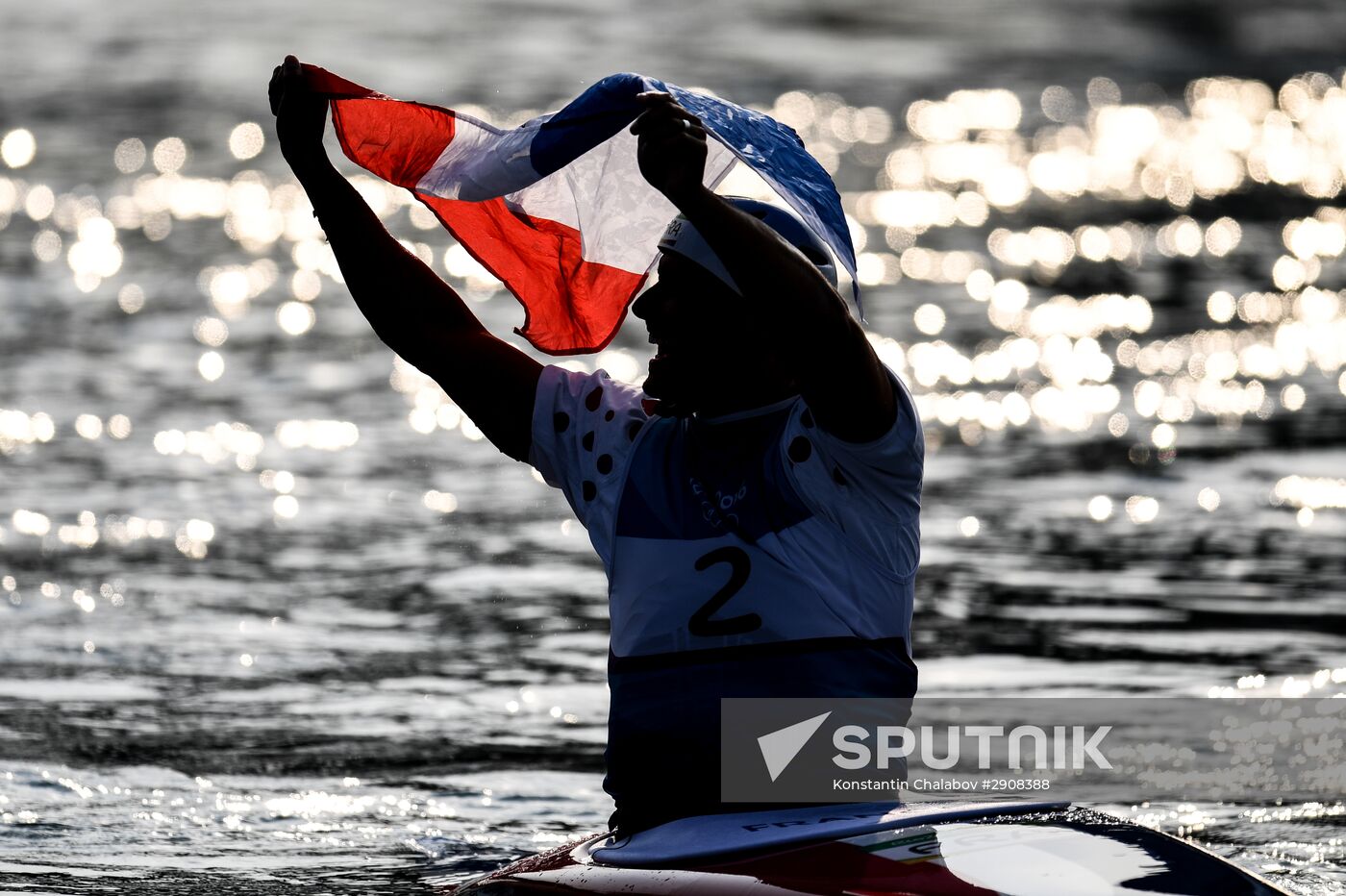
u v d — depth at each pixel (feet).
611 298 42.83
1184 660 77.61
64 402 136.36
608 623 84.69
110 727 66.85
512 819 56.18
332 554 98.02
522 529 104.42
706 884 34.73
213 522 104.47
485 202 42.60
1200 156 304.91
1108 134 320.09
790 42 390.01
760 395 36.96
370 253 42.32
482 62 334.85
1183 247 224.94
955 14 442.09
